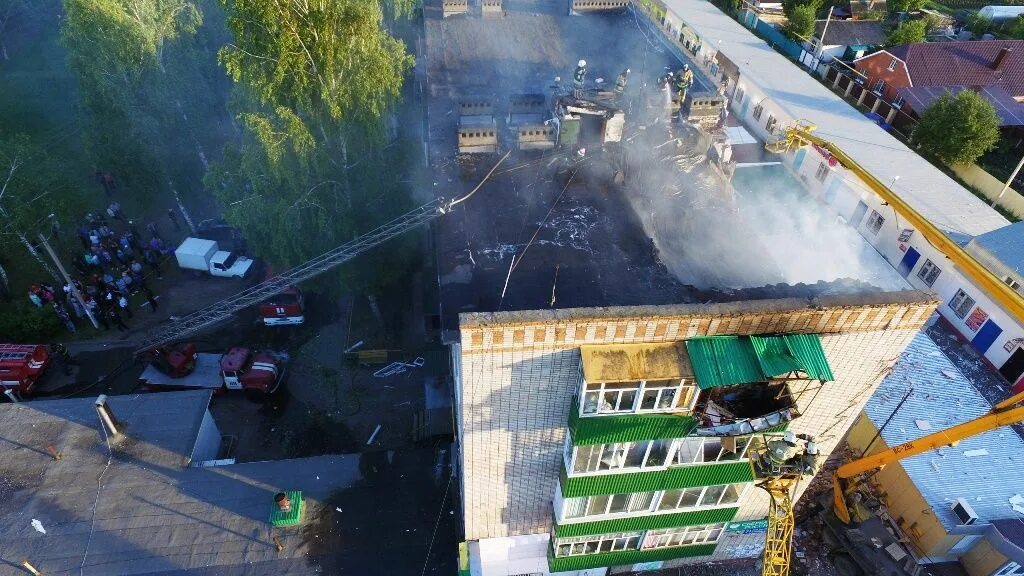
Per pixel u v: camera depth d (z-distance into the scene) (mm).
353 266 26297
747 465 14938
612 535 17141
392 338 29625
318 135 24828
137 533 18438
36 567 17438
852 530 20266
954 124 42031
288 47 22047
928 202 33250
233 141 38562
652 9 41688
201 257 32375
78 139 44000
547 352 12516
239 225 25016
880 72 51500
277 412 26281
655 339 12531
